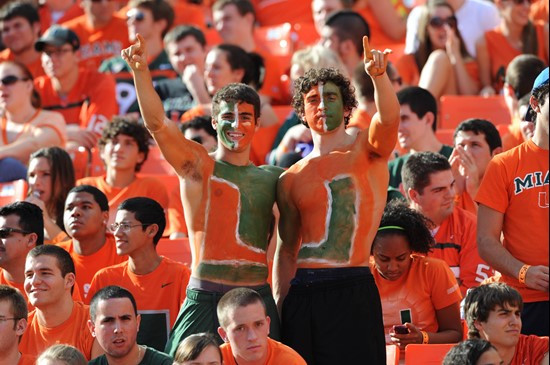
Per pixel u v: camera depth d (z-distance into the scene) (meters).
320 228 20.88
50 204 31.14
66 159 31.31
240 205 21.14
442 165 26.73
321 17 42.84
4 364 22.97
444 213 26.77
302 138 32.81
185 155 21.08
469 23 39.47
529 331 23.69
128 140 31.88
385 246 24.17
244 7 41.38
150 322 25.25
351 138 21.36
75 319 24.44
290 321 21.02
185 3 47.94
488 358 20.27
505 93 33.53
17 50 42.31
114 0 45.00
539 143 23.89
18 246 26.31
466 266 26.72
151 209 25.62
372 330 20.77
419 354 22.22
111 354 22.23
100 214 27.66
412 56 39.09
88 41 43.41
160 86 39.03
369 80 31.55
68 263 24.42
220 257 21.08
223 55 35.91
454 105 36.03
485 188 24.09
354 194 20.84
